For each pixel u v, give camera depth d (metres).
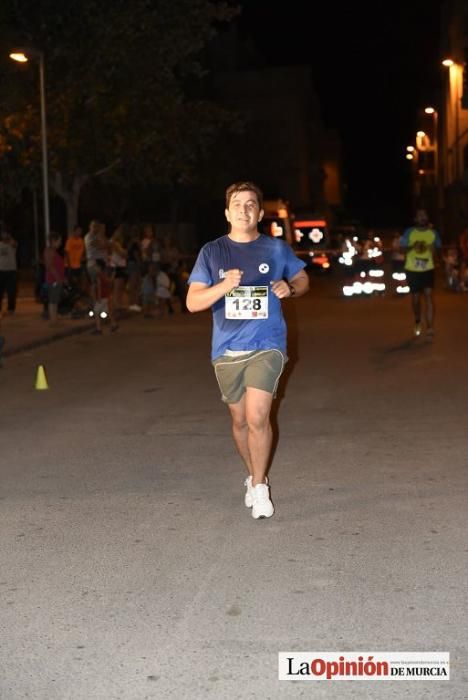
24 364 17.78
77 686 4.89
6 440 10.95
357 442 10.43
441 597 5.97
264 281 7.30
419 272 19.45
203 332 22.94
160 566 6.61
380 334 21.16
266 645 5.32
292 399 13.14
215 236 73.06
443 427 11.15
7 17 29.55
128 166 34.41
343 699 4.73
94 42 30.58
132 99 31.42
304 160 82.81
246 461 7.89
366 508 7.91
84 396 13.95
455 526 7.38
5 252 25.62
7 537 7.32
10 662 5.16
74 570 6.57
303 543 7.04
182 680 4.93
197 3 32.22
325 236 50.28
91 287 24.98
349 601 5.93
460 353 17.64
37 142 30.80
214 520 7.65
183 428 11.40
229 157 63.03
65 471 9.40
